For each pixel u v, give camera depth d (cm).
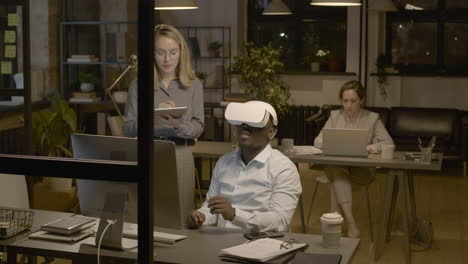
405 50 987
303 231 564
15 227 279
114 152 249
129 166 207
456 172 868
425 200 711
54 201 396
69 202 402
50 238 271
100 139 253
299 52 1023
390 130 908
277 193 319
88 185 268
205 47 1003
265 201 321
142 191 207
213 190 334
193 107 369
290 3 1016
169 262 253
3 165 220
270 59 852
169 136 351
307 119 895
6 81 383
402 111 908
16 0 383
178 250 268
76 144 260
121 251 257
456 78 947
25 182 334
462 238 566
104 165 210
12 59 382
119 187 259
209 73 1003
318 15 1006
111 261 257
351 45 977
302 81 1002
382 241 521
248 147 319
